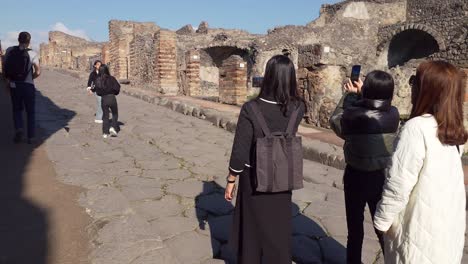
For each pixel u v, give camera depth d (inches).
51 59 1898.4
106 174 192.2
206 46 1077.8
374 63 1126.4
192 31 1379.2
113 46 989.8
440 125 65.5
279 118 86.5
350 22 1090.1
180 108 448.5
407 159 65.8
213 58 1111.0
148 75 715.4
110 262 104.0
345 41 1088.2
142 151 251.1
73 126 325.1
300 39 1033.5
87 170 188.5
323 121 362.9
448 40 981.2
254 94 893.2
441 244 65.3
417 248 66.7
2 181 164.4
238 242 94.0
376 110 98.6
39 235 117.6
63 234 119.3
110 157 230.4
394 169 67.4
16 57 226.8
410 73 569.6
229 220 144.4
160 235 129.1
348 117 100.9
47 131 280.7
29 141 237.0
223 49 1099.9
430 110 67.7
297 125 88.8
